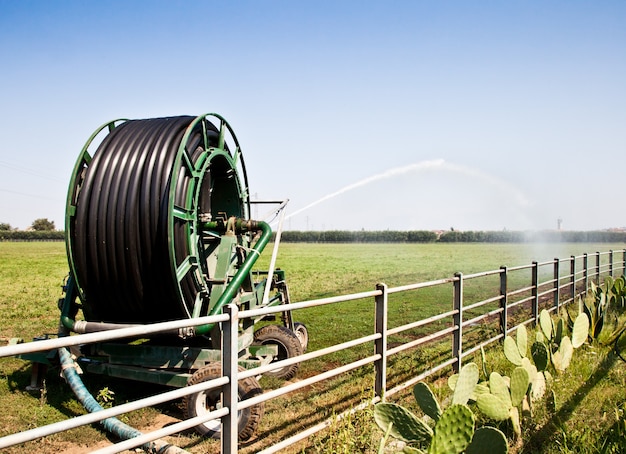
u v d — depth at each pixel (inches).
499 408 181.5
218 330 243.8
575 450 185.2
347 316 521.0
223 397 151.6
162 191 240.8
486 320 482.9
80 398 226.4
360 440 180.7
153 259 241.1
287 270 1184.8
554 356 259.6
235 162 327.0
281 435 206.8
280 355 309.6
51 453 196.9
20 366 314.0
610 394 244.2
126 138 258.4
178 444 202.4
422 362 310.7
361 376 288.8
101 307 259.9
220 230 287.9
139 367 251.0
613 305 441.4
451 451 138.2
